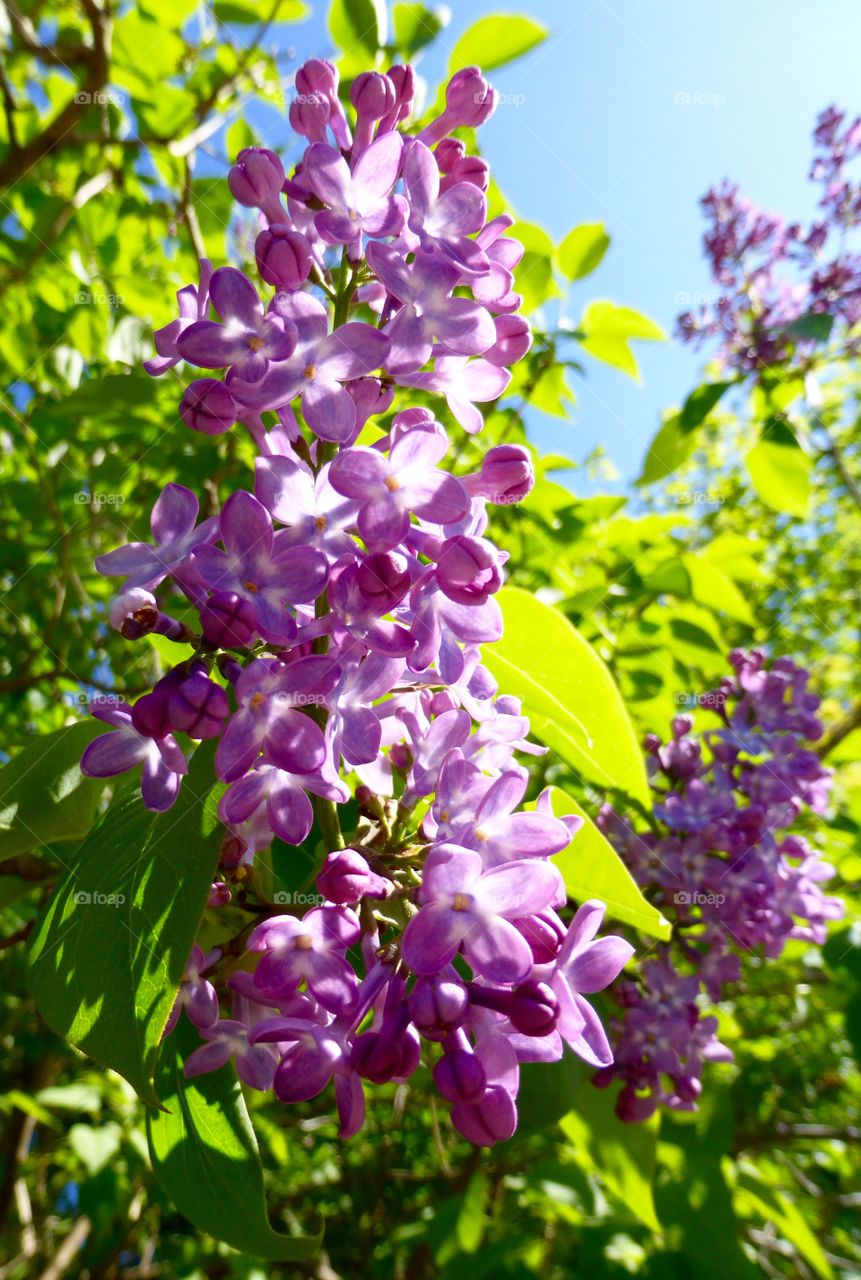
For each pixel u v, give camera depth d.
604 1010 0.20
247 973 0.12
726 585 0.27
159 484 0.28
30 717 0.34
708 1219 0.22
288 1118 0.36
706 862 0.22
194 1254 0.38
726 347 0.33
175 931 0.11
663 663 0.27
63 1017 0.11
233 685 0.11
